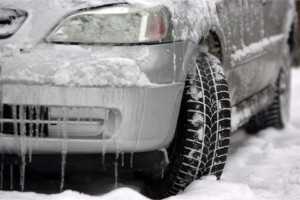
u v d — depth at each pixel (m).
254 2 5.56
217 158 4.41
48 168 4.06
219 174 4.48
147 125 3.94
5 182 4.53
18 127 3.89
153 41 3.94
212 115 4.35
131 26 3.92
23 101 3.84
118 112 3.87
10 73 3.81
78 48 3.87
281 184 4.71
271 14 6.13
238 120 5.18
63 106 3.83
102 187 4.58
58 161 4.03
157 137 4.01
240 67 5.13
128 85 3.82
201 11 4.35
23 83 3.81
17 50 3.85
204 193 4.08
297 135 6.65
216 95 4.39
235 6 5.04
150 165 4.14
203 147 4.23
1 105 3.86
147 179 4.49
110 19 3.92
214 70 4.46
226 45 4.78
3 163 4.05
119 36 3.91
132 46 3.90
